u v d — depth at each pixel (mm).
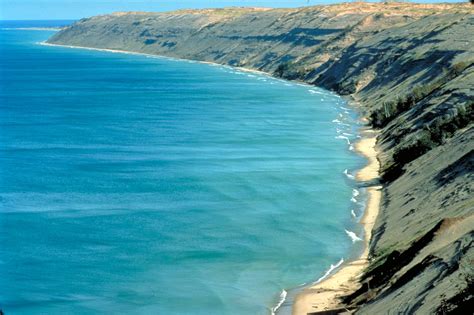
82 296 39875
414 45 121062
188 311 37688
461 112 65375
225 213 55000
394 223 48000
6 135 95062
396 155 65562
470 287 26922
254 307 37906
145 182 65875
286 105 118375
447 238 35250
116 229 51688
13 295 39875
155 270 43469
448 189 47094
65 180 67625
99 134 94750
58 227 52312
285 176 66562
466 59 98562
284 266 43656
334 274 41969
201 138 89000
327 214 54156
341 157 74625
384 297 32969
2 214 55625
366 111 104938
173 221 53312
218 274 42719
